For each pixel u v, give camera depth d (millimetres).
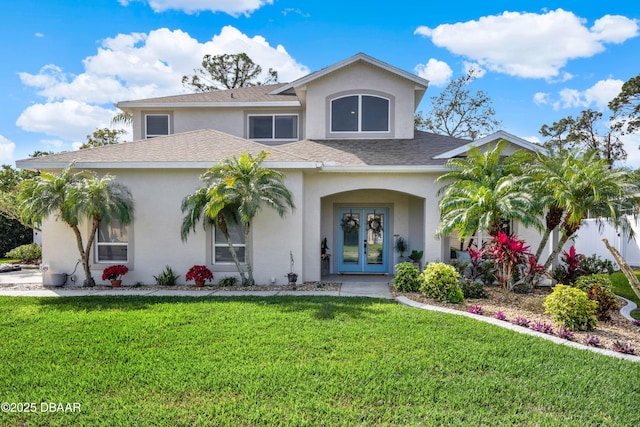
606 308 8680
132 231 13055
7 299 10672
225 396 4984
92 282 12727
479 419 4465
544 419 4469
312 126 16953
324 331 7504
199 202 11672
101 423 4367
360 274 16406
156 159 12750
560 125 37406
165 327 7824
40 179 12039
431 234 13820
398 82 16766
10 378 5496
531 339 7129
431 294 10469
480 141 13516
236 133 18734
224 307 9477
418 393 5035
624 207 10742
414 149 15328
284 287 12594
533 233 13836
